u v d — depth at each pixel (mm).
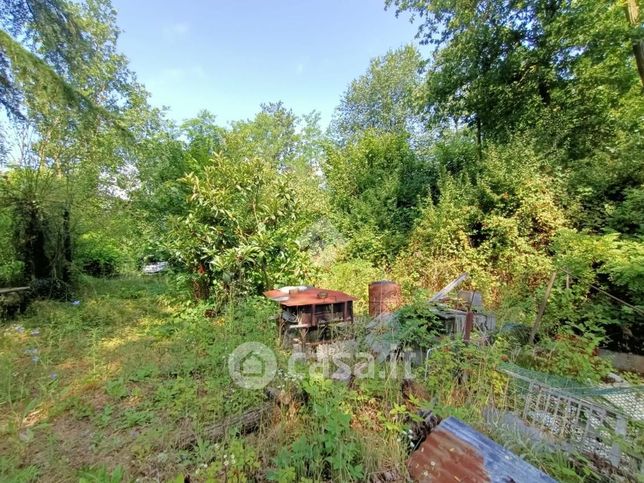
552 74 7527
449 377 2463
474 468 1495
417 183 8594
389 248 7496
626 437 1880
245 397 2354
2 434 2074
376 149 9555
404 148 9633
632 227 4672
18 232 5426
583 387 2340
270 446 1874
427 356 2668
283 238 5254
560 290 3963
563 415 2119
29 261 5531
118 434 2080
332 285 6203
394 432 1906
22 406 2424
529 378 2387
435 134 15438
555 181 5773
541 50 7461
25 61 4996
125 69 12250
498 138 8164
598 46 6656
